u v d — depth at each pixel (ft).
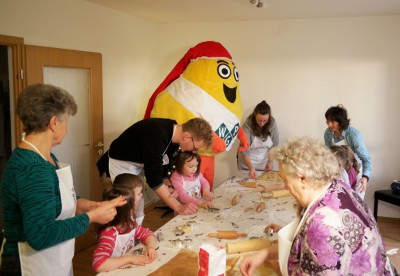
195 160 7.45
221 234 5.23
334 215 3.16
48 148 4.14
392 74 12.21
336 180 3.56
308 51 12.84
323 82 12.85
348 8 10.96
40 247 3.75
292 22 12.83
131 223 4.99
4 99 9.41
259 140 11.23
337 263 3.02
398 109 12.30
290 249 3.51
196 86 9.90
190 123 6.92
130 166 7.61
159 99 10.07
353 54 12.46
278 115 13.42
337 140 10.07
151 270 4.28
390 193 11.70
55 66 9.42
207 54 10.36
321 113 13.00
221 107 9.96
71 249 4.47
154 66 14.30
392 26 11.99
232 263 4.45
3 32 8.06
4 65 9.18
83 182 10.77
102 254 4.50
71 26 9.89
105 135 11.64
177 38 14.15
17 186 3.80
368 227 3.31
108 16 11.32
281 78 13.21
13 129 8.69
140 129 7.07
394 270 3.79
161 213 13.48
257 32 13.23
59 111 4.01
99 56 10.75
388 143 12.53
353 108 12.71
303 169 3.30
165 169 7.79
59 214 4.24
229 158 14.12
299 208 3.84
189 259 4.43
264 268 4.24
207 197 7.30
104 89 11.45
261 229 5.59
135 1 10.41
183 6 10.97
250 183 8.35
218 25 13.61
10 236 4.10
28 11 8.61
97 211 4.29
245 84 13.58
